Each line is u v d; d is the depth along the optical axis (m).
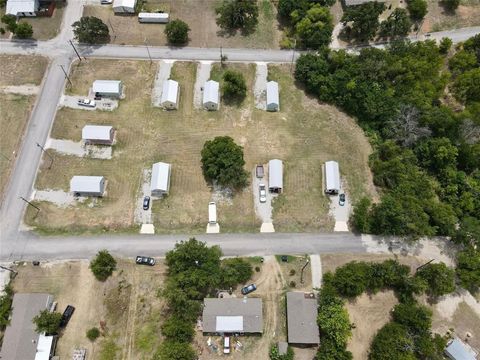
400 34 112.50
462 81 102.38
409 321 72.12
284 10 108.81
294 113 97.50
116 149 90.00
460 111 101.75
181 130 93.25
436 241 84.25
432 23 116.25
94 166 87.88
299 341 70.31
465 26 116.12
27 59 101.12
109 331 71.56
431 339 71.06
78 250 78.38
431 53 103.00
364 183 89.06
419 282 74.88
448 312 77.62
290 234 82.38
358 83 96.75
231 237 81.44
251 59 104.88
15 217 81.00
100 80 97.00
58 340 70.38
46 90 96.75
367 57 101.19
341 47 109.62
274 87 97.56
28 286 74.50
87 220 81.44
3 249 77.75
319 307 72.88
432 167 92.69
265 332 72.88
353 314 75.81
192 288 71.19
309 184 88.00
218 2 114.31
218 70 102.25
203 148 89.38
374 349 70.56
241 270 75.69
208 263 73.44
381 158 91.56
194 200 84.88
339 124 96.62
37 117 92.94
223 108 96.81
